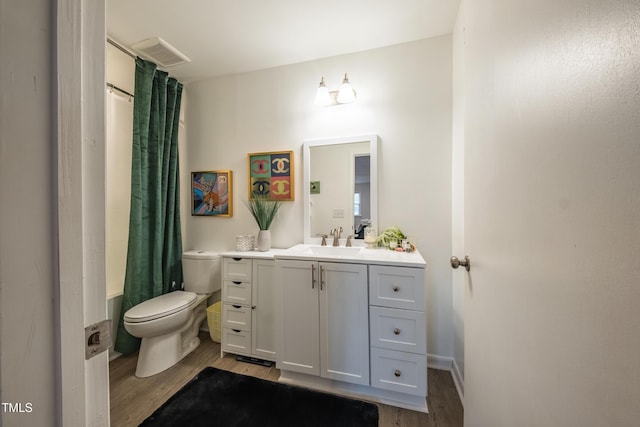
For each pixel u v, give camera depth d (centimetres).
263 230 210
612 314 31
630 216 29
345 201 203
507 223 60
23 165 32
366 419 133
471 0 87
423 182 187
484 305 75
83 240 39
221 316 201
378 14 161
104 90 43
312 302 161
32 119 32
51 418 34
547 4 43
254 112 227
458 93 164
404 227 191
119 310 199
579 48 36
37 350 33
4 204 30
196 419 132
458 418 137
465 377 95
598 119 33
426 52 186
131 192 195
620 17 30
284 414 136
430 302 185
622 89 30
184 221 246
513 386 56
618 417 30
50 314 34
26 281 32
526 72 51
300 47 195
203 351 204
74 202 37
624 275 30
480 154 78
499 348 64
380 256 161
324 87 194
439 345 183
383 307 147
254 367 182
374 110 197
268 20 166
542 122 45
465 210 96
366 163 198
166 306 180
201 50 198
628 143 29
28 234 32
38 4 33
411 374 142
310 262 161
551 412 42
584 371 35
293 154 216
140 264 197
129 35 181
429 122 186
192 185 244
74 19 38
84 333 39
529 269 50
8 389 30
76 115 38
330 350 157
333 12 159
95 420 41
